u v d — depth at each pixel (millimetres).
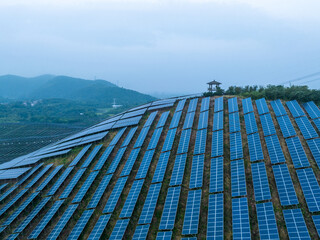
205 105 79562
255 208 36938
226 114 69062
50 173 64125
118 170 56812
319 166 40156
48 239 40906
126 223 40281
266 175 41500
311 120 55500
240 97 80750
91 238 39062
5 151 136625
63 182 57250
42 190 56406
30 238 42062
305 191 36062
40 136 170625
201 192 42719
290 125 54000
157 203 43688
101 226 41062
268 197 37312
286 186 38031
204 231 35875
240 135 56188
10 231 45938
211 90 101750
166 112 81500
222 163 48281
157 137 66250
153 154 58625
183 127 68000
